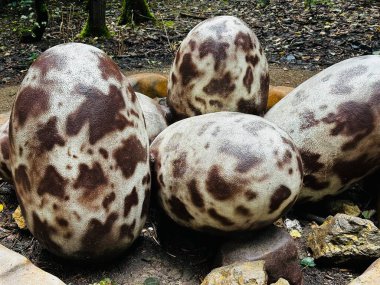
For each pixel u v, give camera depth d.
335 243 2.03
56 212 1.79
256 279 1.71
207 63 2.27
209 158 1.80
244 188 1.76
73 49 1.83
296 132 2.20
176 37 6.07
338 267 2.06
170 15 7.25
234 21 2.32
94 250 1.87
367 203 2.43
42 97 1.76
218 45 2.26
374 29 5.77
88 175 1.77
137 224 1.93
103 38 6.09
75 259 1.92
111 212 1.82
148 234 2.14
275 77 4.53
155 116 2.41
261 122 1.86
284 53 5.27
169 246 2.11
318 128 2.16
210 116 1.96
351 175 2.22
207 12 7.32
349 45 5.36
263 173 1.76
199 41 2.29
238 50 2.26
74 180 1.76
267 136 1.81
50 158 1.76
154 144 2.07
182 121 2.05
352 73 2.20
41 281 1.65
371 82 2.15
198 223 1.90
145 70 4.96
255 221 1.83
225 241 1.94
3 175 2.35
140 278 1.95
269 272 1.86
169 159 1.94
